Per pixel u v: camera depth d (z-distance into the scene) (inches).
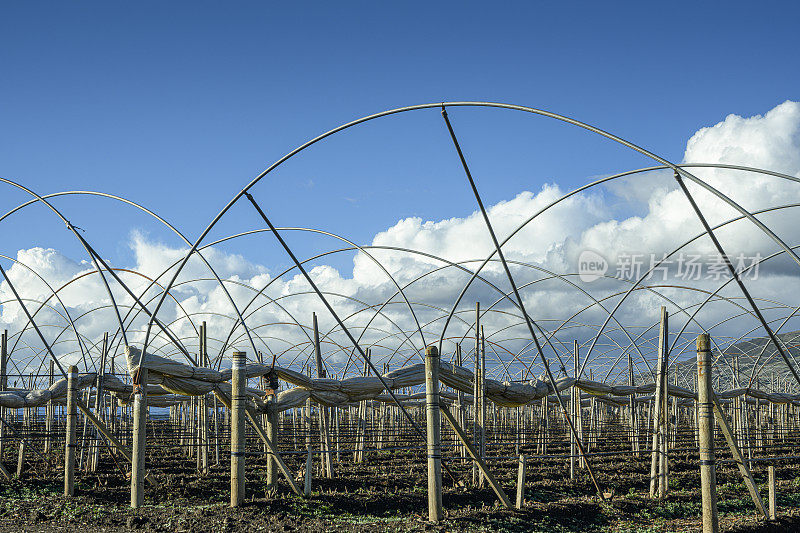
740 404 1480.1
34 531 584.4
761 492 928.3
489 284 827.4
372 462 1206.9
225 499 775.7
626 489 968.9
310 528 583.8
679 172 461.7
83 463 981.8
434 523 602.5
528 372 1566.2
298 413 1950.1
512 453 1438.2
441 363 792.3
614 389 978.1
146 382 698.2
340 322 654.5
